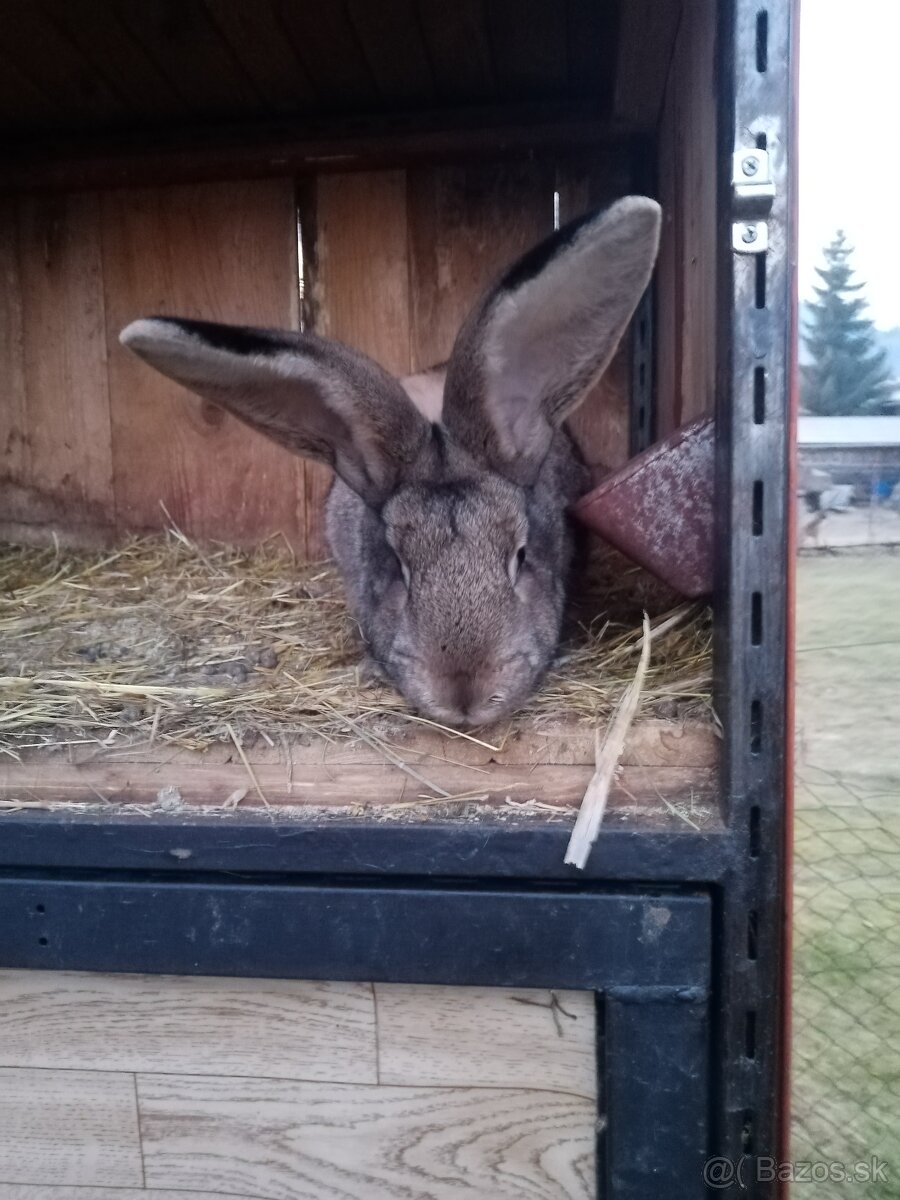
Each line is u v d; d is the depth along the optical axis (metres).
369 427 0.55
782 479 0.41
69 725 0.49
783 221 0.40
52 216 0.93
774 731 0.42
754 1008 0.43
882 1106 0.68
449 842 0.44
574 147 0.84
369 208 0.89
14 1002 0.49
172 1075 0.49
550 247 0.47
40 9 0.67
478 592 0.50
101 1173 0.50
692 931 0.43
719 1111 0.44
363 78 0.78
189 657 0.60
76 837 0.47
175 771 0.48
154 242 0.92
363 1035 0.47
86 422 0.95
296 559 0.90
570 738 0.46
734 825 0.43
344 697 0.51
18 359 0.95
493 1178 0.47
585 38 0.72
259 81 0.78
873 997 0.75
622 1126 0.45
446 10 0.68
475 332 0.53
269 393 0.55
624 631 0.59
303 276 0.90
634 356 0.85
